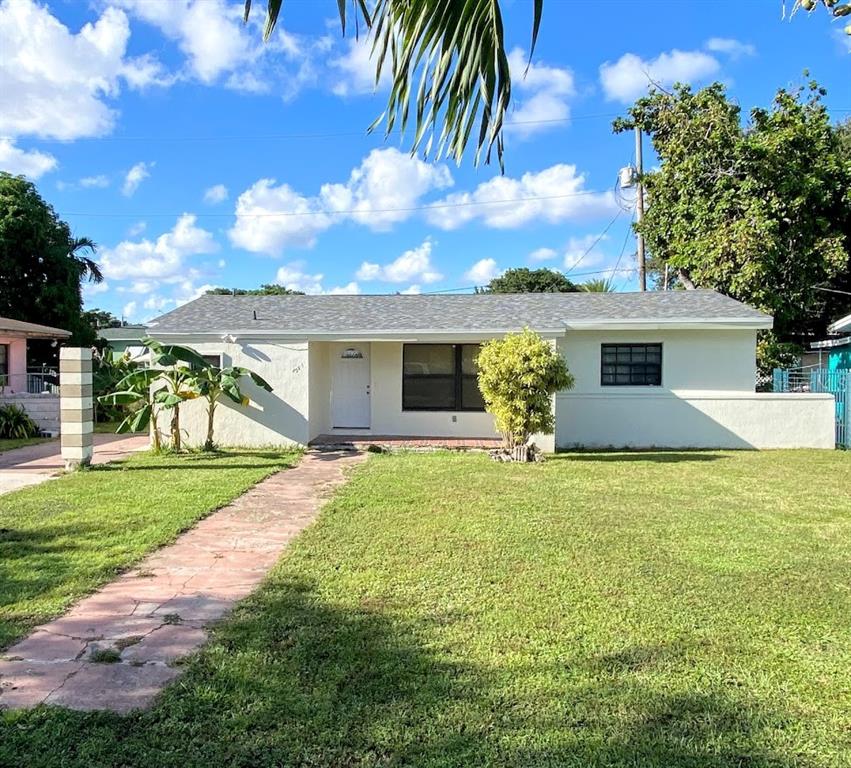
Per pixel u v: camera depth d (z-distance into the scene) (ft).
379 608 13.44
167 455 37.99
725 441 43.60
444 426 45.37
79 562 16.71
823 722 9.22
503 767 8.11
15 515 22.02
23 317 80.18
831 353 55.31
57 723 8.96
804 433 43.24
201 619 12.89
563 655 11.27
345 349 46.96
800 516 22.04
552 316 44.91
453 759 8.26
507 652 11.37
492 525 20.61
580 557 17.11
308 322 43.39
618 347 45.55
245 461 35.50
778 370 54.70
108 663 10.90
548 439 40.55
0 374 63.26
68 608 13.51
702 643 11.83
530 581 15.17
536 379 35.01
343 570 16.02
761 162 55.42
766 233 54.13
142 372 37.63
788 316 56.34
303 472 32.01
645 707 9.57
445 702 9.65
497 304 49.93
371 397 46.09
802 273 56.49
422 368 45.62
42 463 35.86
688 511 22.75
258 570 16.22
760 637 12.11
